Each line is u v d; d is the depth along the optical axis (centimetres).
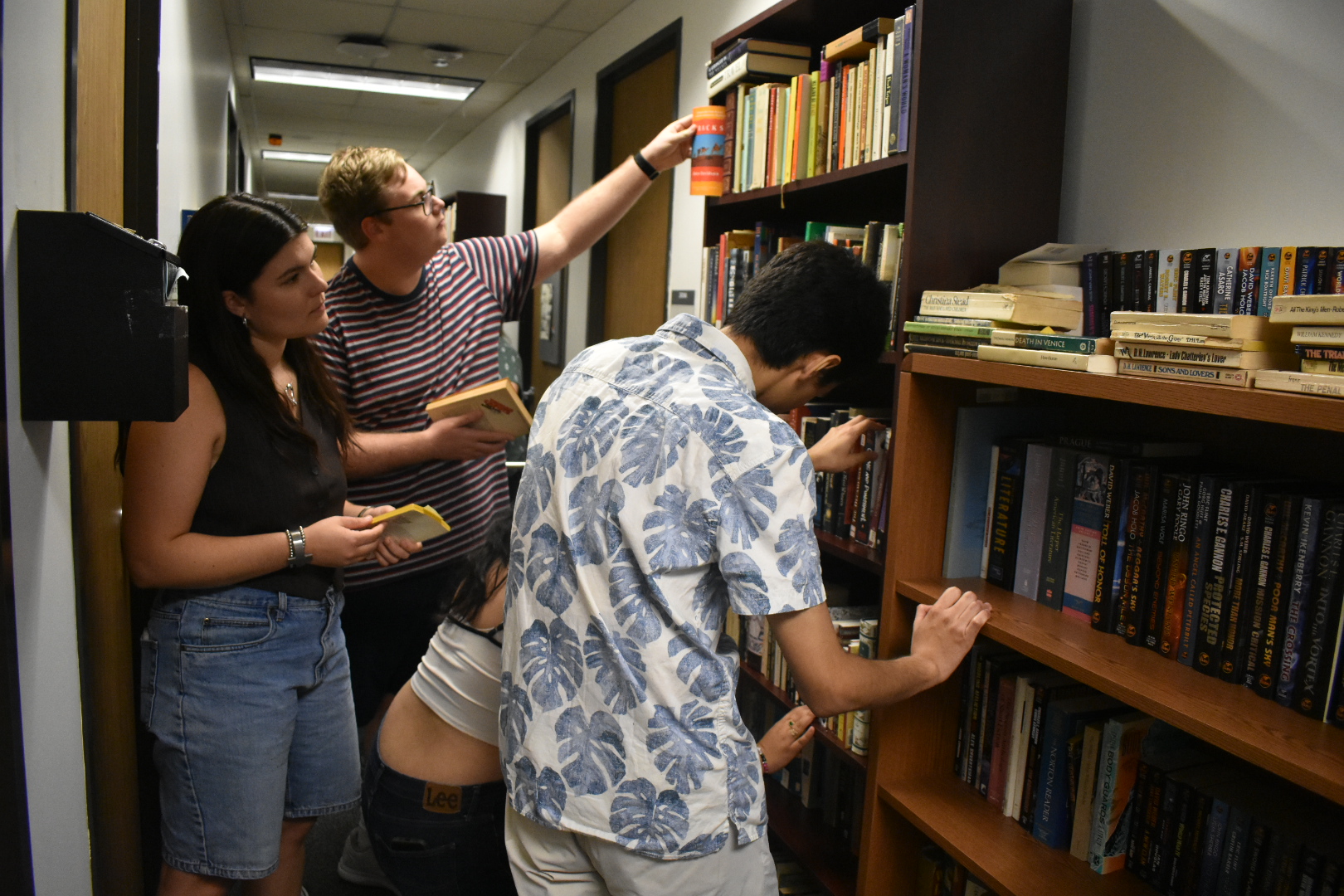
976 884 145
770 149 202
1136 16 150
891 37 161
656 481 100
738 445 99
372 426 202
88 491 147
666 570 99
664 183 392
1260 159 132
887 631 151
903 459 147
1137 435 146
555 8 433
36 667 102
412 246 190
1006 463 145
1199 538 113
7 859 88
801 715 160
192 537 132
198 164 354
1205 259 122
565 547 105
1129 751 124
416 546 165
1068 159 164
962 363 134
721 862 105
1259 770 122
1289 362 99
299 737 150
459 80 598
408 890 132
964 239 157
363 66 570
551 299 578
